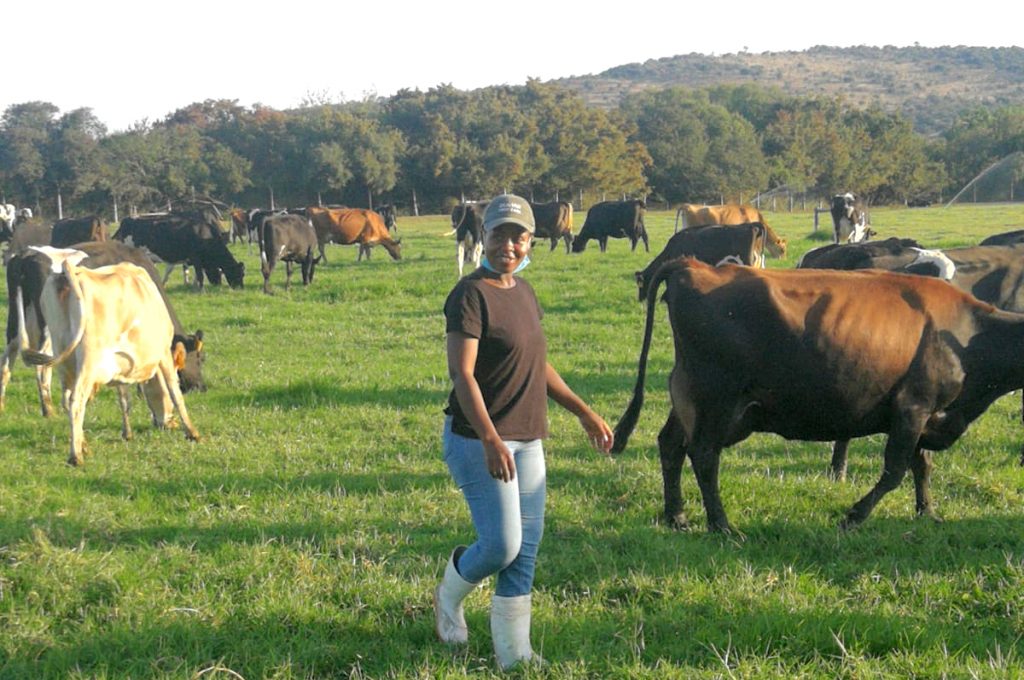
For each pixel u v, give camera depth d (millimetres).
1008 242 12844
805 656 4844
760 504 7414
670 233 48500
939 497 7633
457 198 81250
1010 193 76000
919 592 5672
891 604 5531
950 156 92188
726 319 6738
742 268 6980
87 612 5441
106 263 14328
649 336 6930
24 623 5227
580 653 4898
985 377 6902
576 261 30062
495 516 4543
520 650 4754
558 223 35625
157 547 6488
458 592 4875
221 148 77750
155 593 5668
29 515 7055
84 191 71812
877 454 8969
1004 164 76688
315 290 23188
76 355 8992
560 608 5523
